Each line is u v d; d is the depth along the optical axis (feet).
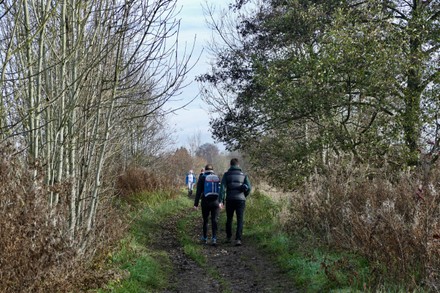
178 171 112.98
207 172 37.91
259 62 46.60
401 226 20.33
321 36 45.52
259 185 61.00
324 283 21.72
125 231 33.27
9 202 14.58
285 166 48.24
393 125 40.50
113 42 21.79
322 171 39.27
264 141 50.80
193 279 26.61
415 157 37.47
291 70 43.45
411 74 40.93
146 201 55.52
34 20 20.40
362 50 38.83
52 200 19.10
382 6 42.45
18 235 14.37
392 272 19.83
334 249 26.13
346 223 26.27
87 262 21.50
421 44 41.16
